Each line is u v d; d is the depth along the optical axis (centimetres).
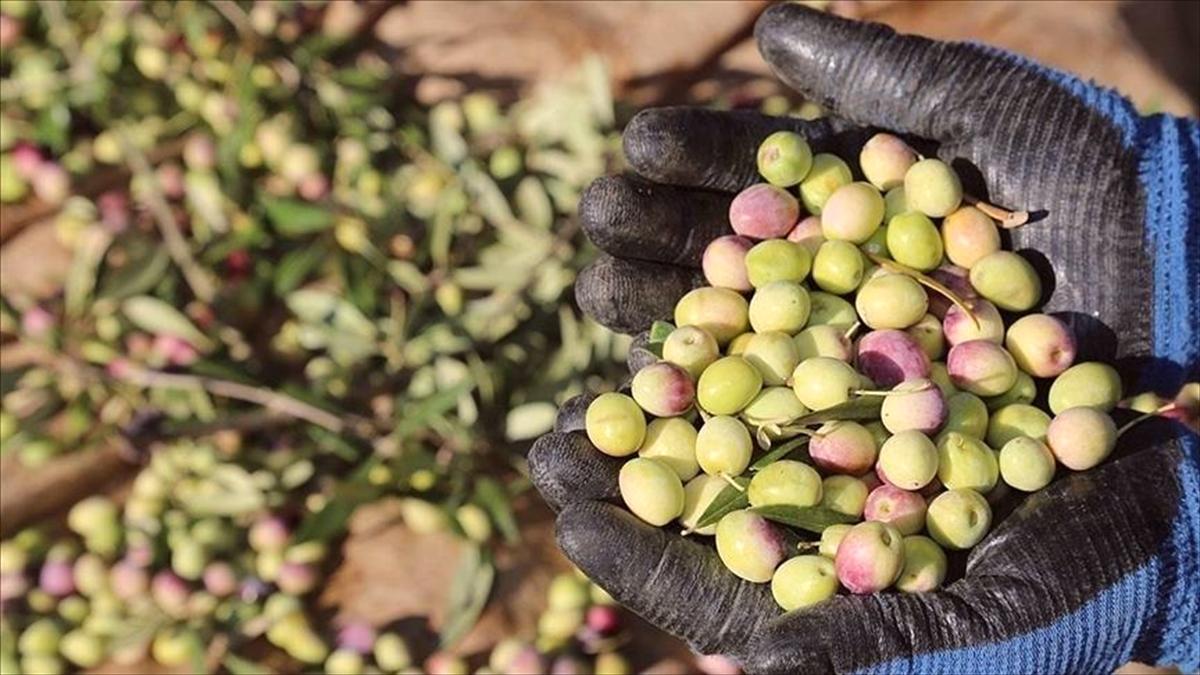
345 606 112
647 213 85
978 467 80
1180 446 82
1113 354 86
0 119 120
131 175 122
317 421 114
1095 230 85
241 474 113
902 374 81
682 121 85
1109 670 80
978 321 83
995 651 76
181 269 119
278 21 121
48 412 116
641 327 86
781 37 88
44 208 121
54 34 123
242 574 112
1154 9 122
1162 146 85
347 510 109
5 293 118
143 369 115
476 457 114
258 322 119
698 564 78
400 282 117
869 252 84
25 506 115
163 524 113
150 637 111
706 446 79
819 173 85
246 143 117
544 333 116
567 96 117
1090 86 86
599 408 79
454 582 109
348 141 119
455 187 116
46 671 111
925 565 77
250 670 109
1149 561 79
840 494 79
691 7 122
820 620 75
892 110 87
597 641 109
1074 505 79
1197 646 80
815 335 82
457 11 123
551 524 114
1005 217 85
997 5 121
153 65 121
